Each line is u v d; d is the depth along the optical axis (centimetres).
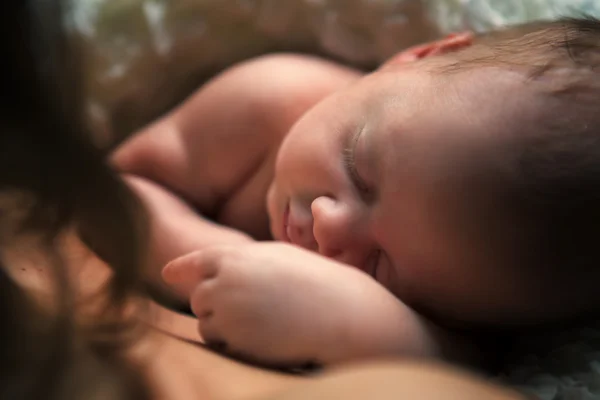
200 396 28
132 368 28
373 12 52
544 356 35
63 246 26
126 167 50
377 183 37
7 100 24
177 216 46
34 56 24
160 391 28
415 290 36
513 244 35
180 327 34
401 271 36
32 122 24
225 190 50
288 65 50
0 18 23
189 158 50
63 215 25
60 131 24
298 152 40
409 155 36
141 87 54
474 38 45
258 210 49
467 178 35
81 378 26
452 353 34
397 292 37
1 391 25
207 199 50
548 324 36
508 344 37
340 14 53
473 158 35
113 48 52
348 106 40
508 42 41
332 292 33
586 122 35
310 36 54
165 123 51
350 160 38
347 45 53
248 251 33
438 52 44
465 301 36
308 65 51
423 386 25
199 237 44
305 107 49
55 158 24
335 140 39
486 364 36
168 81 55
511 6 53
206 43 54
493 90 36
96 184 25
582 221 35
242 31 54
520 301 35
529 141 35
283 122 49
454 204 35
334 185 38
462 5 52
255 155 49
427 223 35
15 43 24
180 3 53
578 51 38
